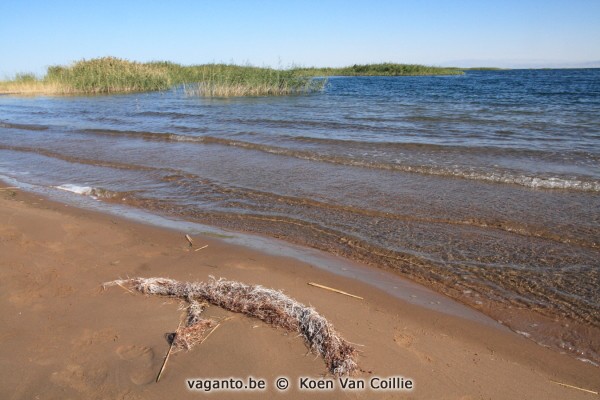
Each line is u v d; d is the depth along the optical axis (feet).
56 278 13.35
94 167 30.42
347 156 31.01
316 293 13.10
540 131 39.70
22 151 36.70
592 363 10.24
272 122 47.42
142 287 12.55
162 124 48.19
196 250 16.30
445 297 13.24
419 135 38.63
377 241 17.38
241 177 26.86
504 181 24.98
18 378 8.86
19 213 19.76
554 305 12.78
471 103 67.56
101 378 8.89
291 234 18.22
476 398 8.80
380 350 10.22
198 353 9.70
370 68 230.07
